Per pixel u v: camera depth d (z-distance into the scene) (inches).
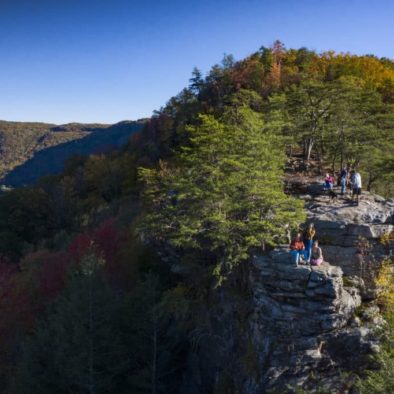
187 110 2642.7
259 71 2466.8
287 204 808.3
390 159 1255.5
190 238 796.6
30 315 1262.3
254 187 786.8
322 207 892.0
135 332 1048.2
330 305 693.9
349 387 676.7
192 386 985.5
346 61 2861.7
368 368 679.1
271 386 702.5
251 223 762.8
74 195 2876.5
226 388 837.8
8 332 1232.2
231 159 816.9
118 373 977.5
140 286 1057.5
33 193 2635.3
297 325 712.4
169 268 1207.6
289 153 1494.8
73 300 960.9
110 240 1478.8
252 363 756.0
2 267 1740.9
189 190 813.2
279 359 713.6
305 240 742.5
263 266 744.3
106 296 986.7
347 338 700.7
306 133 1323.8
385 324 695.7
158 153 2630.4
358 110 1357.0
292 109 1369.3
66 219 2554.1
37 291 1357.0
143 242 1294.3
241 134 871.7
